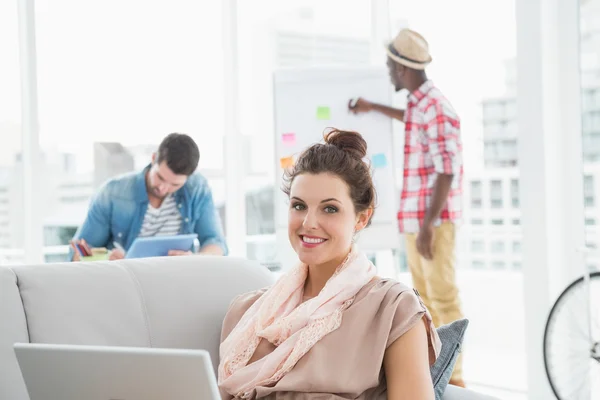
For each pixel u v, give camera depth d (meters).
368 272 1.80
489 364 4.17
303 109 4.31
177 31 4.61
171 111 4.61
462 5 4.19
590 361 3.58
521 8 3.78
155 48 4.55
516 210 4.02
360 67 4.25
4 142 4.14
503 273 4.09
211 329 2.00
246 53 4.74
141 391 1.19
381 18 4.57
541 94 3.74
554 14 3.74
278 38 4.75
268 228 4.75
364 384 1.62
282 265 4.35
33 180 4.17
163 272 2.02
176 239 3.37
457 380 4.16
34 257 4.18
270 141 4.75
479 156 4.14
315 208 1.75
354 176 1.77
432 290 4.07
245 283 2.12
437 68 4.31
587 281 3.53
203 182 3.96
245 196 4.79
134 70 4.49
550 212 3.77
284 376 1.67
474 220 4.18
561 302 3.61
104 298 1.88
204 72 4.70
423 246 4.07
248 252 4.79
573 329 3.61
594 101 3.67
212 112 4.73
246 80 4.75
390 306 1.67
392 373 1.62
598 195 3.68
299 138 4.31
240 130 4.76
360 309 1.70
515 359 4.07
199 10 4.67
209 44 4.71
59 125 4.27
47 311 1.79
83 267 1.92
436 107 4.02
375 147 4.23
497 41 4.06
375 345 1.64
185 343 1.95
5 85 4.13
